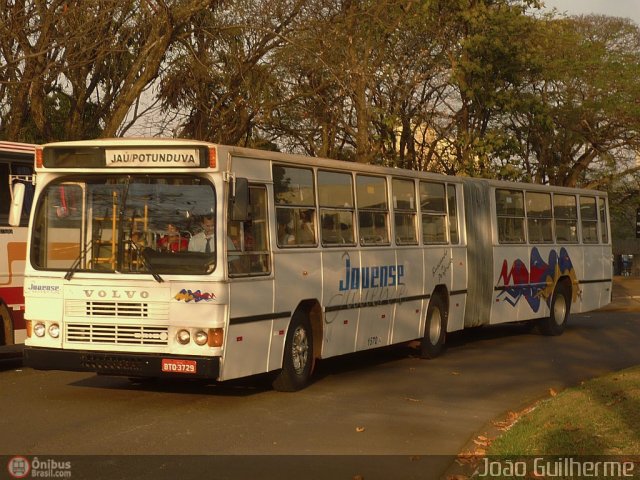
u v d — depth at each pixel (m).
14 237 13.80
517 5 28.75
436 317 16.66
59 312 11.03
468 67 27.31
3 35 21.17
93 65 25.08
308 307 12.91
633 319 26.50
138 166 10.99
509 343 19.39
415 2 26.08
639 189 45.53
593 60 38.56
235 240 11.07
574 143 40.84
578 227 22.28
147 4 21.97
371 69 25.55
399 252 15.24
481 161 28.12
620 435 9.14
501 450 8.68
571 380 14.27
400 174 15.47
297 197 12.55
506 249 19.08
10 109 23.55
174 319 10.71
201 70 24.42
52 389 12.30
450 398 12.41
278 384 12.34
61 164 11.21
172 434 9.59
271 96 26.03
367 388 13.05
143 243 10.93
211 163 10.84
